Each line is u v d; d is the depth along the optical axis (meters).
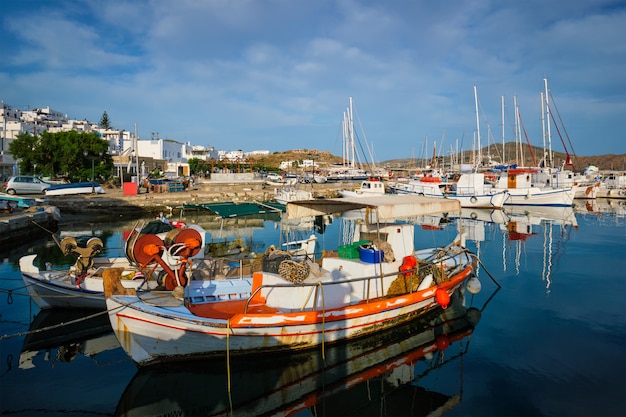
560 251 20.78
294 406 7.46
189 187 47.00
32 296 11.48
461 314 11.91
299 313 8.57
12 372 8.42
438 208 10.88
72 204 32.41
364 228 11.80
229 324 8.10
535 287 14.63
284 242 23.12
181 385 8.11
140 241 10.84
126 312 7.94
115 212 34.00
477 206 39.88
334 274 10.44
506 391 7.79
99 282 11.34
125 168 60.00
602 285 14.84
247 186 48.81
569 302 12.94
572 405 7.27
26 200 26.89
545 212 37.47
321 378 8.38
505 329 10.80
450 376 8.40
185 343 8.12
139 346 8.07
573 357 9.14
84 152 43.03
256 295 9.82
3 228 20.05
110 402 7.40
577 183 42.22
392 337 10.34
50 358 9.09
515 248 21.64
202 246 13.71
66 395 7.59
